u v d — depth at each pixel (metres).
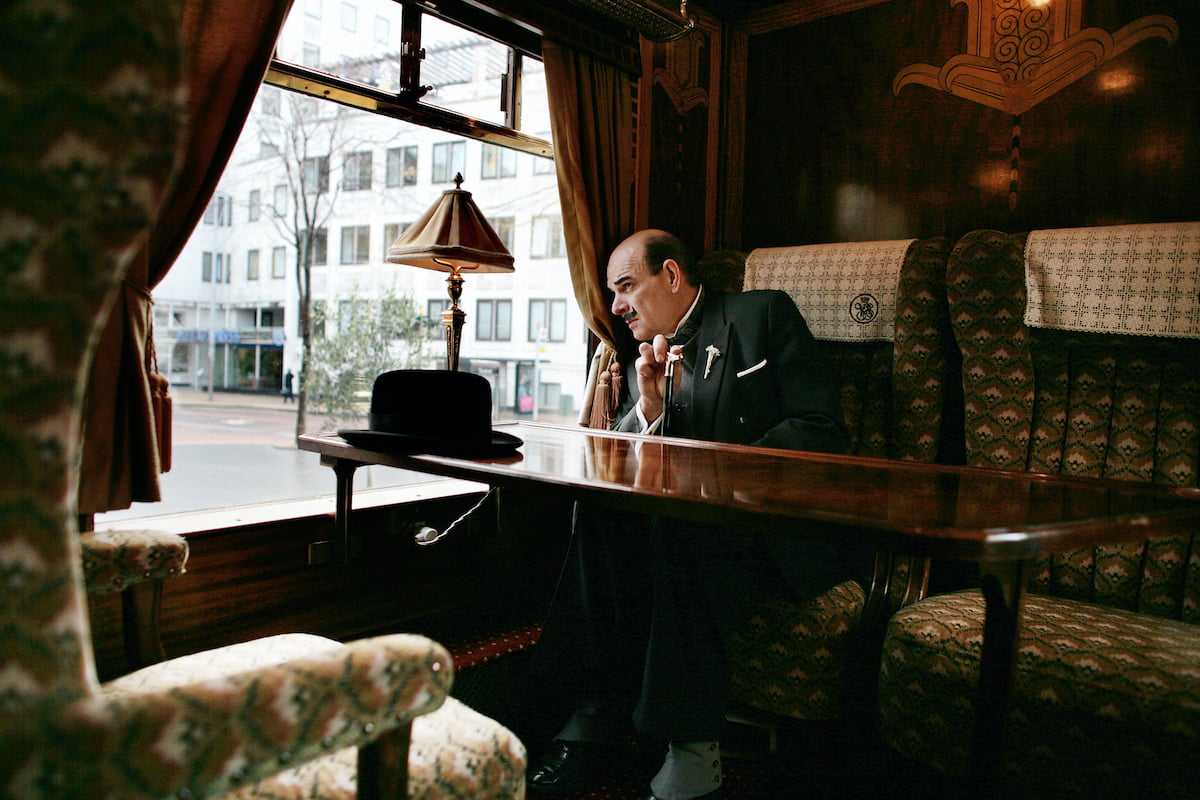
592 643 1.96
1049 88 2.83
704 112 3.56
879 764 1.89
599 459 1.67
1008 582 1.11
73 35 0.55
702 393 2.28
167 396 1.82
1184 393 2.02
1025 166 2.89
